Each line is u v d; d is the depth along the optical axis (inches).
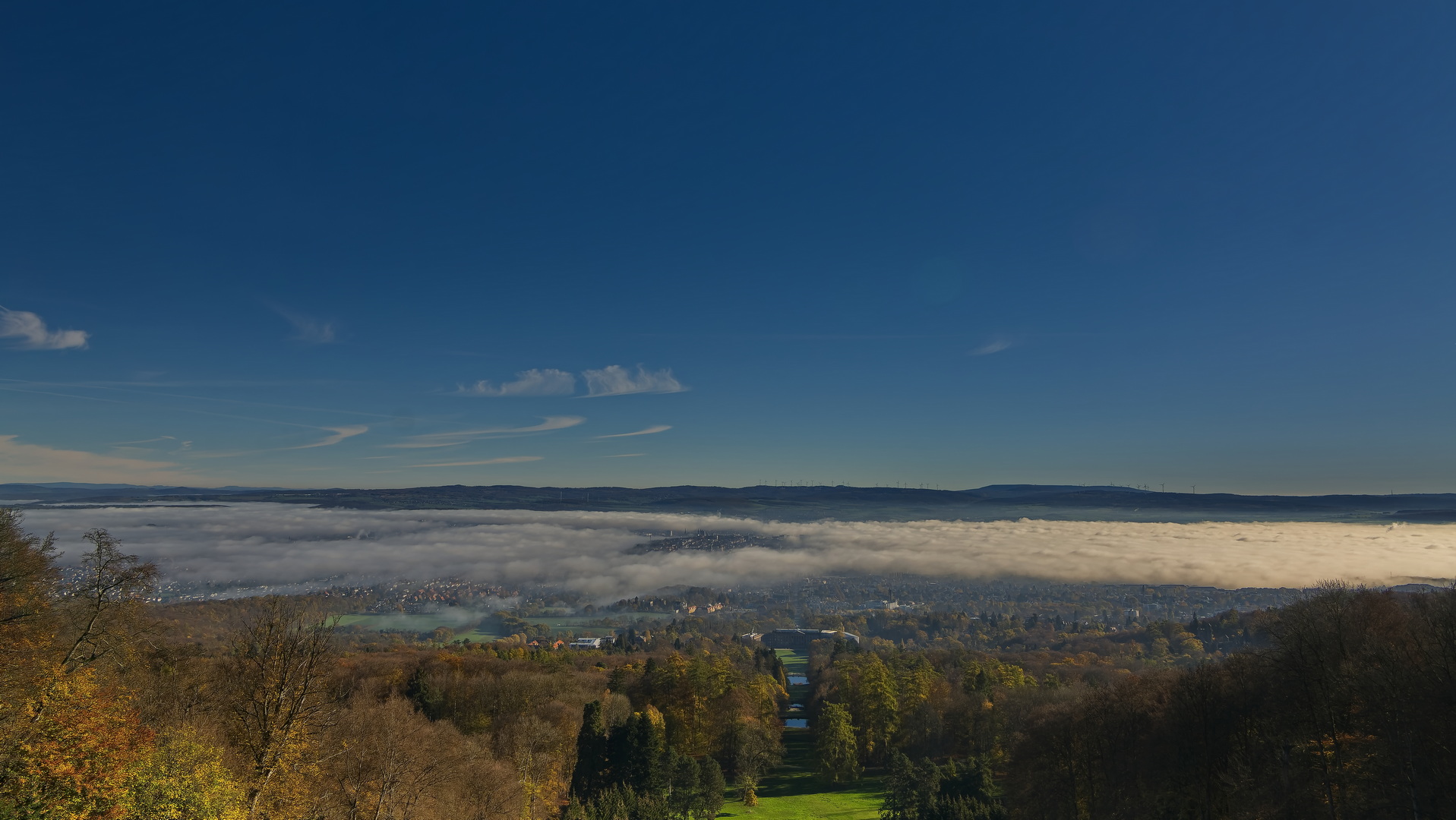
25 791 1310.3
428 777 2282.2
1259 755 2022.6
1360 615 2113.7
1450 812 1501.0
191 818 1459.2
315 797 1967.3
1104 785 2568.9
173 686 2170.3
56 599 1772.9
